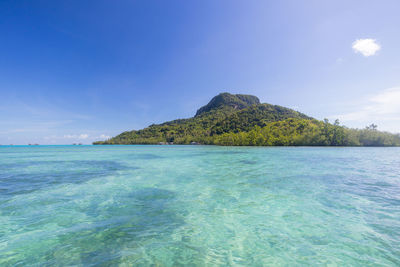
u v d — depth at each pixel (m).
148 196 8.62
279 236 5.02
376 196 8.28
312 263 3.91
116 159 26.64
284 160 23.17
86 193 9.16
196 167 17.92
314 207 7.04
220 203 7.61
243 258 4.11
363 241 4.69
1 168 17.92
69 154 38.00
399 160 22.84
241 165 18.89
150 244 4.63
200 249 4.45
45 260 4.00
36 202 7.79
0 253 4.23
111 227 5.52
